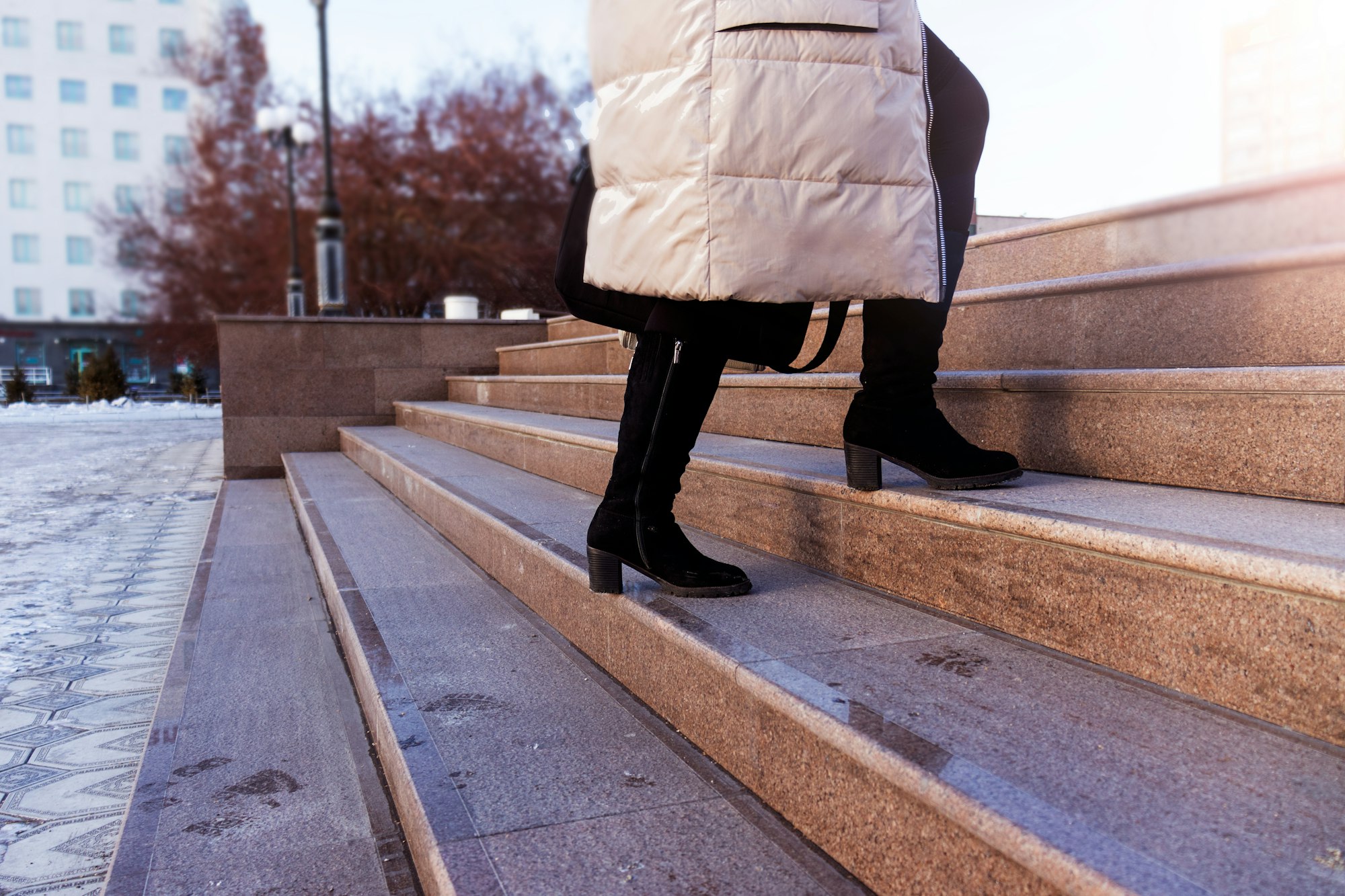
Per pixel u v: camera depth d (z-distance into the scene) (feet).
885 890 3.80
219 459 34.63
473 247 100.83
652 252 4.99
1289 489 5.47
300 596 11.95
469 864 4.18
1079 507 5.24
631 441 6.05
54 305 184.65
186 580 13.78
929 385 6.10
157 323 113.80
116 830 6.24
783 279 4.82
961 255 5.73
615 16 5.16
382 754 6.43
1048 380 6.79
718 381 5.93
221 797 6.24
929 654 4.89
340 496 16.35
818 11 4.75
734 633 5.33
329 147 43.45
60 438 46.78
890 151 4.87
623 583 6.82
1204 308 6.89
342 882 5.15
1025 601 5.11
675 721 5.71
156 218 116.78
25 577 14.01
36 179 183.32
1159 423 6.15
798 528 7.11
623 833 4.44
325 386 26.35
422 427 22.90
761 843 4.32
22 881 5.62
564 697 6.32
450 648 7.49
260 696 8.22
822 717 4.09
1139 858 2.87
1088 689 4.34
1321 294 6.16
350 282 100.48
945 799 3.38
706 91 4.78
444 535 12.35
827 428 9.53
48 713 8.36
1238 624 4.00
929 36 5.46
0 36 180.24
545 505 10.61
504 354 26.86
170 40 189.06
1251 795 3.29
